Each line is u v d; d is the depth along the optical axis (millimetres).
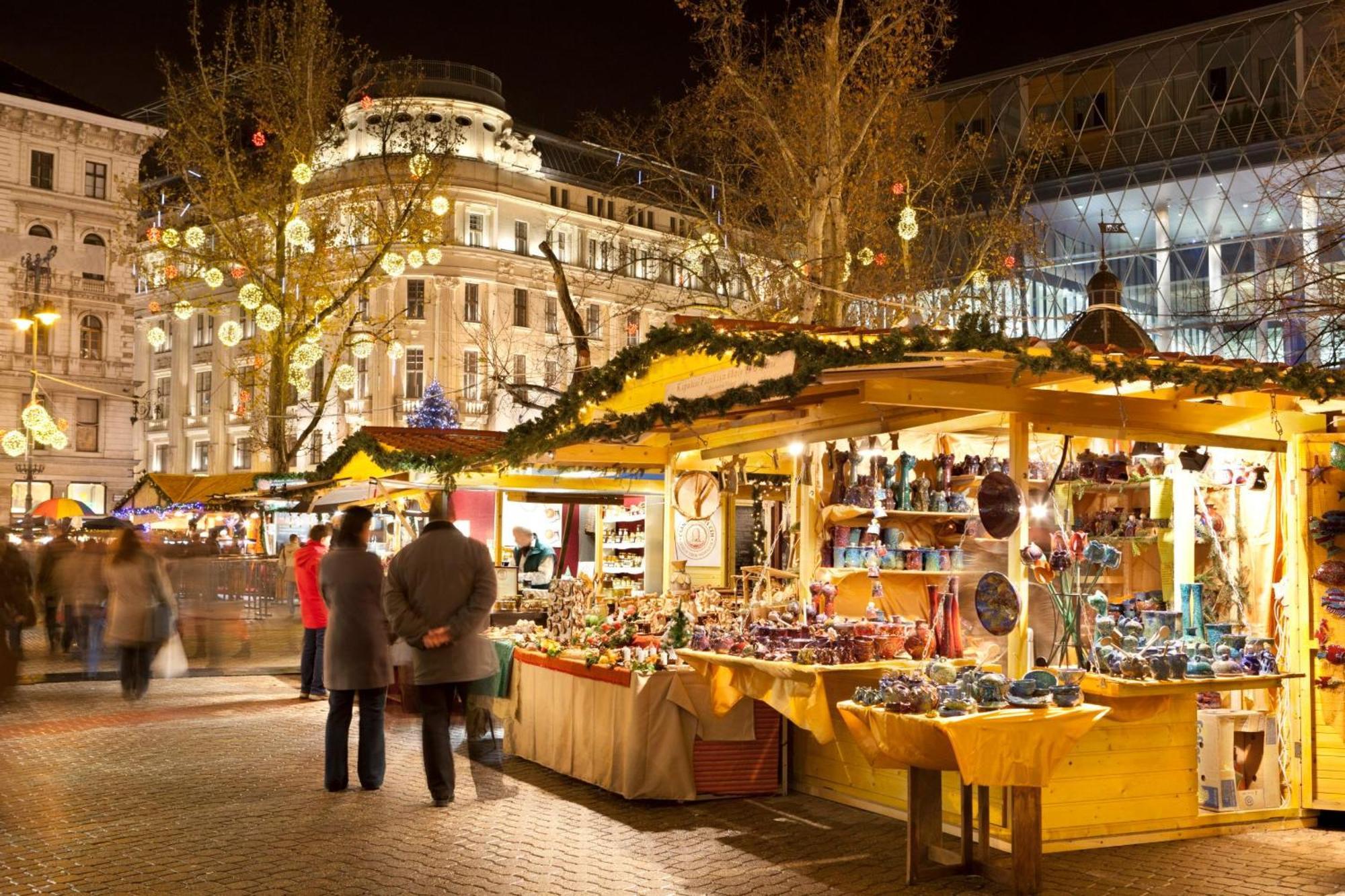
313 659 12484
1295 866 6180
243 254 24109
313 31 24359
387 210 26422
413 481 12922
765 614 8781
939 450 9398
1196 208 39531
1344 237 14508
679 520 12500
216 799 7539
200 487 21266
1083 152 41688
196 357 60969
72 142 46094
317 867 5980
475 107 54219
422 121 27562
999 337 6293
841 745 7059
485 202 54375
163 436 62125
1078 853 6426
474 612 7355
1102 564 7070
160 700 12367
